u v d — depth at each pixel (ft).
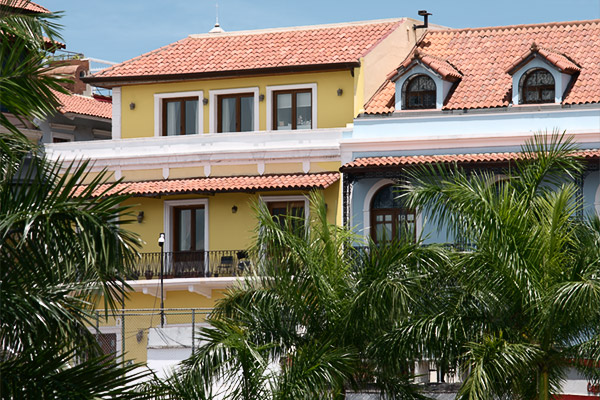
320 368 75.15
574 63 136.67
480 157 129.18
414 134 135.85
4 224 55.01
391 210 134.82
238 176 140.77
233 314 83.35
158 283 140.77
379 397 83.25
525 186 82.58
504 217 78.95
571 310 74.33
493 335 76.48
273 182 137.28
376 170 131.34
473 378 73.72
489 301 78.54
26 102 58.34
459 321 78.02
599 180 127.75
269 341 81.25
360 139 135.64
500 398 75.66
